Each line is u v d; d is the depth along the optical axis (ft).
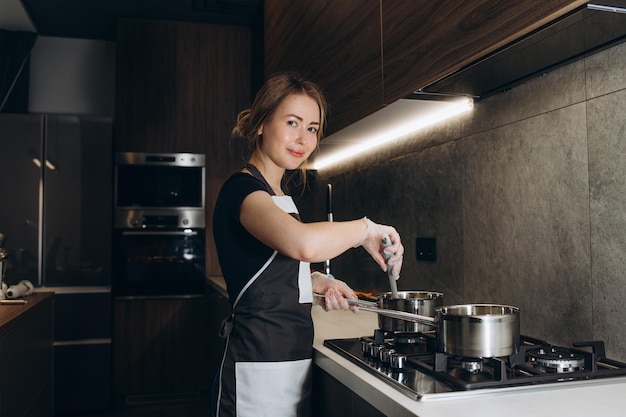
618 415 2.93
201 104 13.75
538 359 3.89
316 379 5.02
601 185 4.24
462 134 6.04
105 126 12.65
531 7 3.47
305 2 7.84
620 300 4.07
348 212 9.37
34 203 12.21
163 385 12.85
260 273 4.64
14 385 6.61
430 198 6.73
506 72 4.63
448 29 4.37
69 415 12.26
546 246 4.81
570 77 4.53
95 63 15.06
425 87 5.01
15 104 14.10
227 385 4.69
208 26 13.94
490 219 5.59
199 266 13.23
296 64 8.24
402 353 4.47
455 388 3.40
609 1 3.15
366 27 5.90
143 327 12.83
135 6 12.96
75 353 12.25
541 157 4.86
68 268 12.34
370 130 7.09
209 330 12.59
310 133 4.89
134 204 12.94
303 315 4.78
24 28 13.98
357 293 8.02
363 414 3.88
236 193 4.32
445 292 6.41
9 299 8.46
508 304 5.32
